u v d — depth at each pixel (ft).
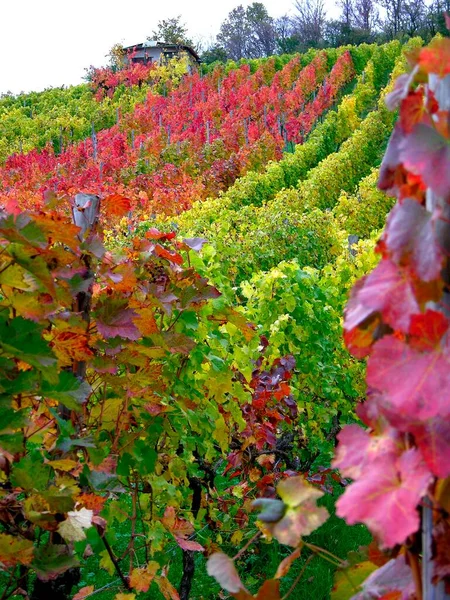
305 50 232.53
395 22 225.56
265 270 32.07
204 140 105.29
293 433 15.26
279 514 3.89
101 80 159.94
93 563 12.66
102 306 8.01
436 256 2.83
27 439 7.73
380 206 57.00
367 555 4.32
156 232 10.27
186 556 11.16
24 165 98.43
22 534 7.06
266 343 14.88
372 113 102.17
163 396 9.57
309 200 61.21
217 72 166.71
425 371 2.81
